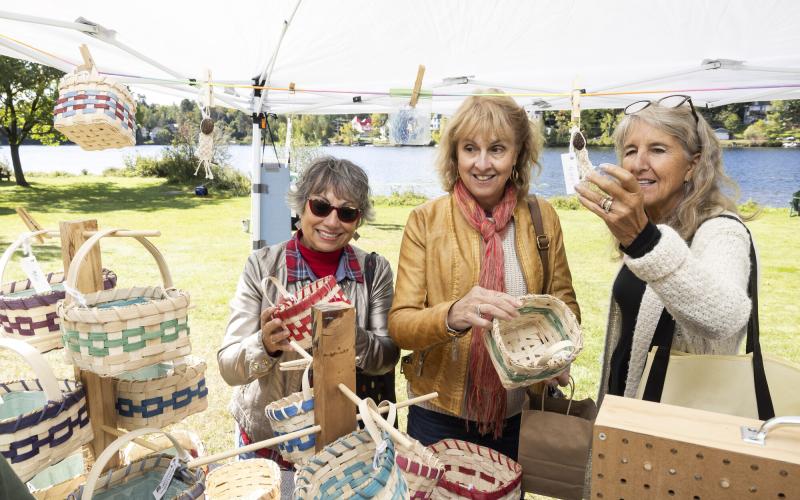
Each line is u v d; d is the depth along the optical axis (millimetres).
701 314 1089
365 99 4082
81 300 1147
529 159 1728
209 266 9742
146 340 1166
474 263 1652
